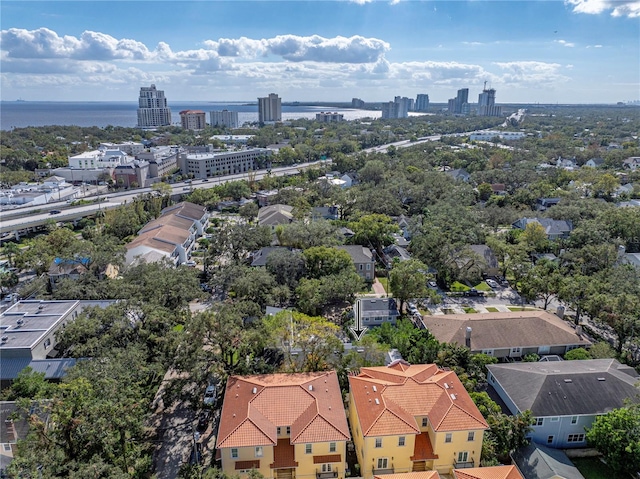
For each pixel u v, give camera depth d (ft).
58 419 117.39
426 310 249.34
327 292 228.43
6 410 144.87
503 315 209.67
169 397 162.09
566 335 197.16
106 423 121.60
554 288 239.71
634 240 324.19
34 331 195.21
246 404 137.18
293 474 133.08
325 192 477.36
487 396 151.12
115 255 274.16
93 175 620.49
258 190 547.90
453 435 132.46
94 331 173.68
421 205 437.58
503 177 526.16
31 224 392.27
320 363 169.17
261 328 174.70
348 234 351.25
